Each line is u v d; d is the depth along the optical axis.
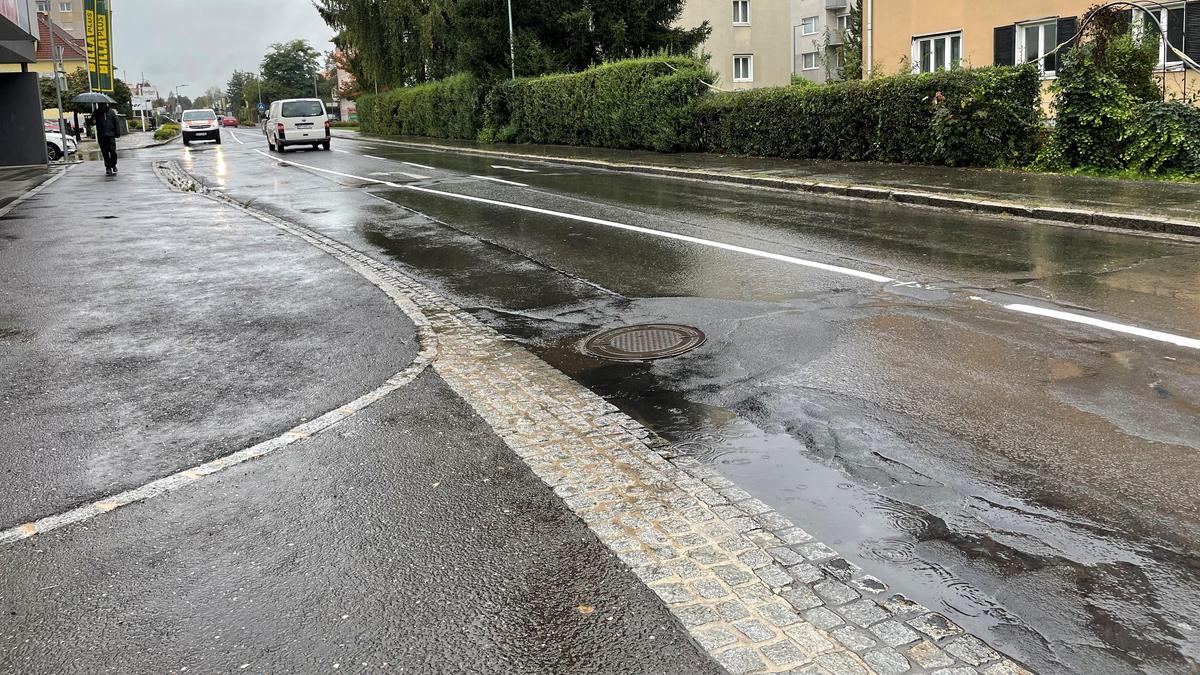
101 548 3.82
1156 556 3.45
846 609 3.16
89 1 44.12
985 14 23.09
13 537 3.93
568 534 3.78
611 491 4.18
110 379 6.14
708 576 3.41
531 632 3.11
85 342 7.08
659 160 22.19
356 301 8.28
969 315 6.84
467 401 5.49
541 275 9.30
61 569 3.65
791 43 51.75
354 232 12.77
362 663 2.98
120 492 4.37
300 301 8.34
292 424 5.21
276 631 3.17
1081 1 20.72
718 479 4.27
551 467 4.47
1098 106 14.87
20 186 21.00
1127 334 6.16
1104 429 4.59
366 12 49.50
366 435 4.98
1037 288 7.62
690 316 7.30
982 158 16.59
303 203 16.50
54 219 14.49
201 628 3.21
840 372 5.68
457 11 36.22
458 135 40.66
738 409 5.18
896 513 3.87
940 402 5.08
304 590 3.43
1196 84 18.70
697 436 4.82
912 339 6.28
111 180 22.41
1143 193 12.35
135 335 7.26
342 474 4.48
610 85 27.20
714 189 16.66
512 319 7.55
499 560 3.60
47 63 70.12
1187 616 3.07
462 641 3.08
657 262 9.64
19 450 4.92
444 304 8.16
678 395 5.46
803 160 20.19
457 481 4.35
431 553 3.67
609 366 6.11
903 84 17.66
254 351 6.72
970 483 4.10
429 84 44.66
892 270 8.61
